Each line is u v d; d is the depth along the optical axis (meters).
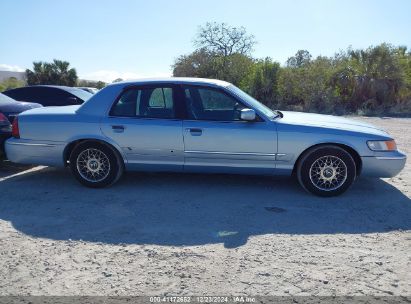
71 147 6.04
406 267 3.58
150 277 3.39
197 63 30.06
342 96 22.23
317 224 4.61
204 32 29.72
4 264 3.63
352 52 22.89
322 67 23.00
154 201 5.39
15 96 11.97
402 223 4.66
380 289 3.21
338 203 5.36
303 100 23.03
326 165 5.55
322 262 3.66
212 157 5.64
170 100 5.76
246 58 27.78
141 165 5.86
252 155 5.57
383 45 21.62
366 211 5.05
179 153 5.69
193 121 5.64
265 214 4.92
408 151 9.00
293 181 6.37
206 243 4.07
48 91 11.95
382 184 6.27
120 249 3.93
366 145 5.48
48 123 5.92
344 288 3.22
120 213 4.94
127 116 5.79
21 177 6.68
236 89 6.01
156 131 5.66
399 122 15.70
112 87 5.91
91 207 5.16
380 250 3.93
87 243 4.08
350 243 4.09
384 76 21.48
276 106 22.91
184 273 3.45
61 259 3.72
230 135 5.55
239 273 3.45
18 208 5.13
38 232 4.36
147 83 5.83
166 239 4.18
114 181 5.95
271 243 4.08
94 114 5.86
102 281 3.33
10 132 6.93
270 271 3.49
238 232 4.36
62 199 5.49
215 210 5.05
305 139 5.48
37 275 3.43
